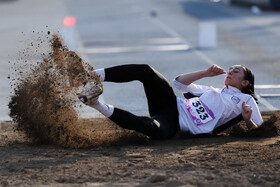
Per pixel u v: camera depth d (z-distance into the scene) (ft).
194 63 132.57
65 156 50.08
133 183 40.52
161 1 350.43
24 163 47.73
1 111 78.23
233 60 136.26
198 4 325.62
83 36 198.08
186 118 58.23
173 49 161.99
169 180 40.68
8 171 45.24
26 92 55.52
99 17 264.52
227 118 58.54
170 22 241.35
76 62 54.29
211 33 164.55
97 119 69.31
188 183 39.91
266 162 46.14
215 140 56.90
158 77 57.31
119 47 167.73
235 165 45.32
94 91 50.90
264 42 171.12
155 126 54.95
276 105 79.61
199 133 57.98
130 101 85.76
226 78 59.47
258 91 92.84
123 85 100.89
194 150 51.85
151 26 227.81
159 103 58.03
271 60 134.41
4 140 57.62
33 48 107.96
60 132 54.54
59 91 55.16
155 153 50.75
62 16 264.52
